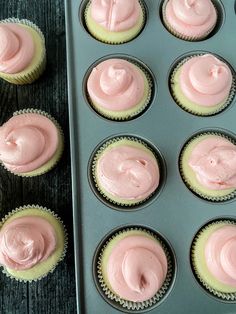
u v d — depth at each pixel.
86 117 0.24
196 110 0.24
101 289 0.21
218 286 0.21
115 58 0.25
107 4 0.24
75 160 0.23
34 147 0.23
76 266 0.21
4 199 0.26
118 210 0.23
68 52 0.25
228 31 0.26
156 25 0.26
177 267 0.22
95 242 0.22
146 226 0.22
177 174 0.23
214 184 0.22
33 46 0.26
